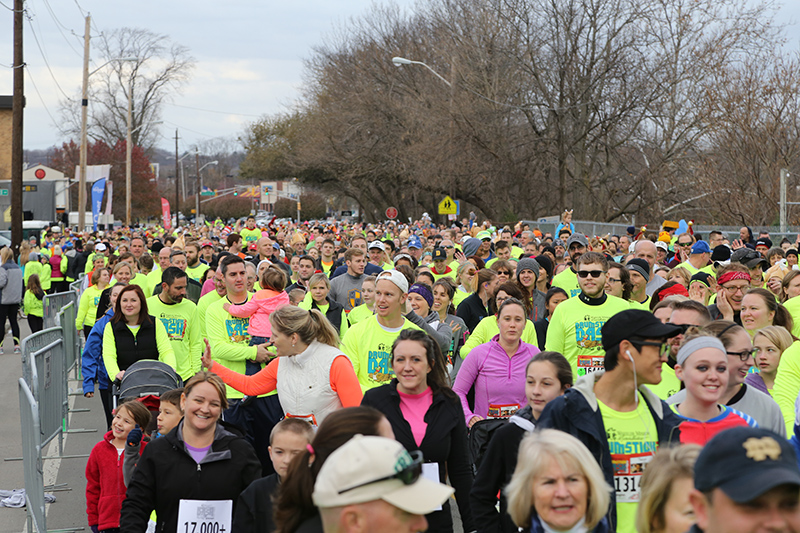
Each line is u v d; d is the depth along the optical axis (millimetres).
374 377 6012
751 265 10070
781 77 28469
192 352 8383
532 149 40094
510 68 39594
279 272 7395
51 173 73938
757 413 4441
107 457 5543
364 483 2193
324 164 52906
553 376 4484
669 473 2934
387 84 49281
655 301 7469
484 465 4105
